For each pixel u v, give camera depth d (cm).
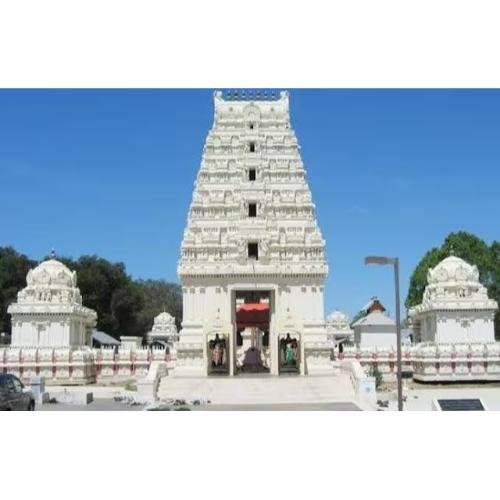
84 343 9631
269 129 7619
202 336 6931
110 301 14262
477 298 8719
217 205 7306
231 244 7162
